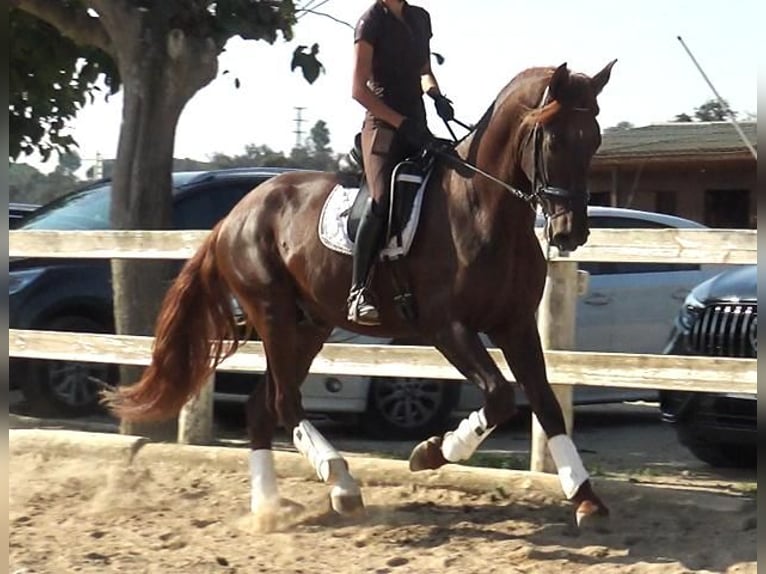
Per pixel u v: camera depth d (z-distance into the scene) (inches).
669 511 271.0
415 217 247.0
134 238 343.0
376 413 379.2
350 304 257.3
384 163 252.8
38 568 231.8
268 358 280.8
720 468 339.9
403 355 308.8
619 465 347.6
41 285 403.5
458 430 253.3
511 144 236.5
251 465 279.3
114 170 362.0
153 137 356.5
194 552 245.4
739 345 305.7
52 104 478.9
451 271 242.4
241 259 281.0
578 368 285.7
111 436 337.7
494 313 243.8
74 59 441.1
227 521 271.9
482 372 237.5
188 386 289.3
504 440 403.5
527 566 231.3
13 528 264.2
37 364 402.9
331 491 274.2
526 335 249.6
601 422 449.4
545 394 249.6
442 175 249.3
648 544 246.2
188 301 289.1
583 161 225.8
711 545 244.8
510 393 235.8
